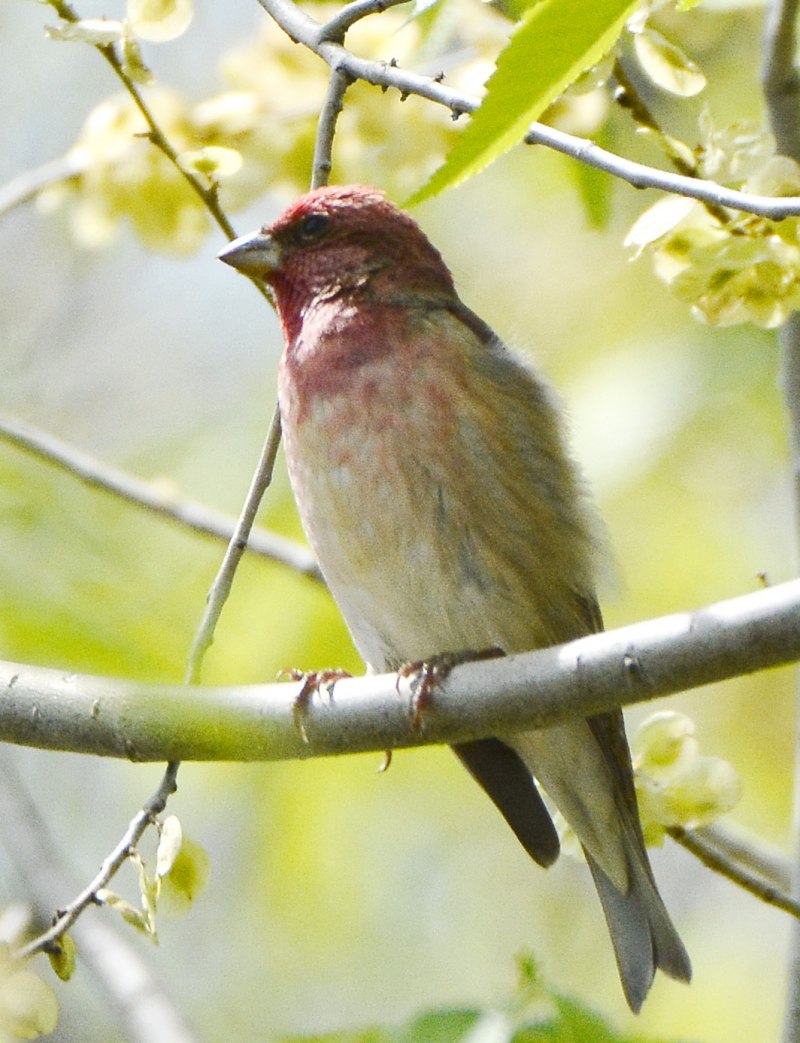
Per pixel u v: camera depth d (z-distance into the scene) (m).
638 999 9.59
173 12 8.69
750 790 14.21
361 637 10.00
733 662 7.18
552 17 5.54
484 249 15.16
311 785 14.69
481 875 15.55
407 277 10.09
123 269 16.58
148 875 7.53
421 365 9.61
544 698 7.70
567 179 13.84
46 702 8.30
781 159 7.83
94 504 13.14
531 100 5.74
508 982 15.36
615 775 9.70
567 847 9.77
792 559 13.91
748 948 15.59
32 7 16.38
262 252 10.29
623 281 14.45
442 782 14.95
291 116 10.84
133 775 15.20
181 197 10.80
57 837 15.59
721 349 13.88
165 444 15.17
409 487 9.49
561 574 9.73
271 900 14.94
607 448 13.76
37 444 11.54
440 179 5.89
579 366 14.27
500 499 9.55
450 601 9.57
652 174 7.37
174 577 13.16
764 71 9.77
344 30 8.78
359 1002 15.19
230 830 14.90
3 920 8.33
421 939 15.41
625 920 9.76
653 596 13.73
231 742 8.23
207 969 15.23
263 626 13.05
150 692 8.23
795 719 14.34
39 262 16.14
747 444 13.80
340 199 10.29
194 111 10.81
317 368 9.76
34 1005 7.19
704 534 13.84
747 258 7.70
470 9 10.57
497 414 9.63
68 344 16.14
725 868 8.76
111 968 11.66
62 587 12.67
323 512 9.72
